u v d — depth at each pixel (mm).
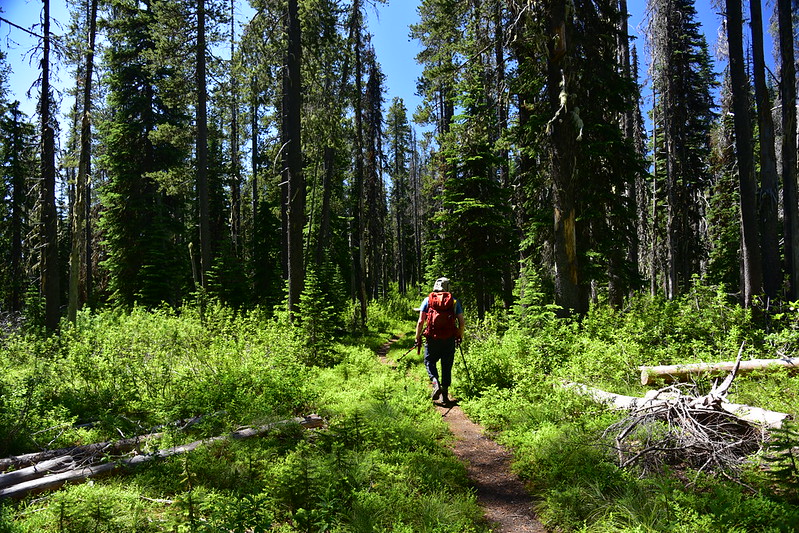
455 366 9242
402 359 11922
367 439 5500
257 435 5605
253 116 31328
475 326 12055
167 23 18312
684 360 7320
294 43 13898
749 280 11805
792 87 11945
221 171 33844
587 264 12016
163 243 24531
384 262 41906
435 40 18297
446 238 17062
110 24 23109
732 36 11938
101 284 27906
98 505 3578
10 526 3426
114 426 5879
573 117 10547
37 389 6941
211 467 4625
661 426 4883
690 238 25250
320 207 35125
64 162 17547
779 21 12078
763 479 4074
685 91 22938
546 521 3902
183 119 26766
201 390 6488
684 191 23547
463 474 4906
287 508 4012
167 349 9344
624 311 12016
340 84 17844
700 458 4488
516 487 4727
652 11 19031
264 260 29688
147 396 7227
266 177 27516
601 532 3535
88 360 8156
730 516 3385
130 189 24641
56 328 16797
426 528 3586
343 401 7320
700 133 24906
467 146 16469
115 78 24625
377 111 29047
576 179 11414
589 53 12094
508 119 15898
